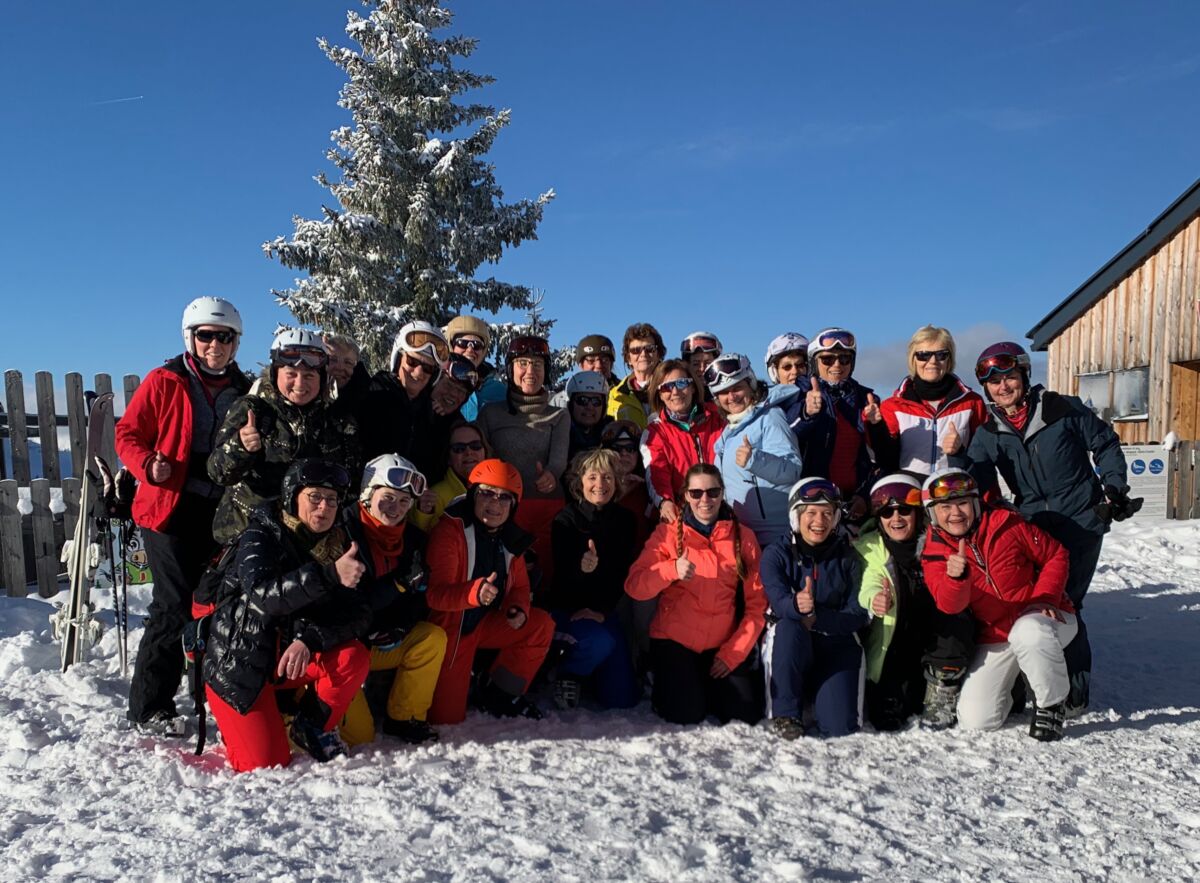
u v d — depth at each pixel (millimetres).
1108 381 15711
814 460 5004
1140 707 4391
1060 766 3535
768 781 3342
